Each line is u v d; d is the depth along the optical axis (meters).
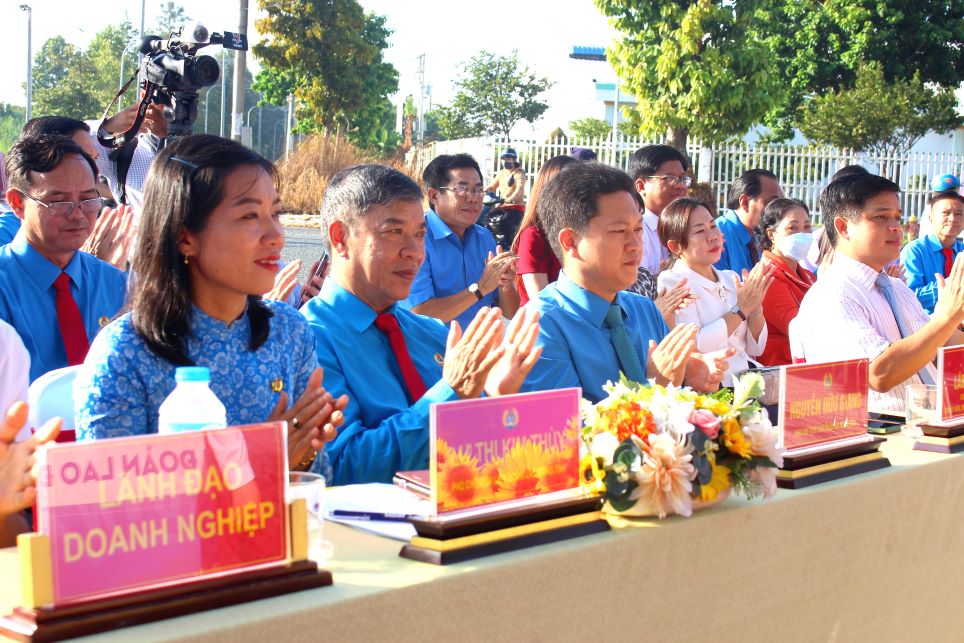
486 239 5.46
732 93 18.86
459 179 5.19
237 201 2.05
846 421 2.60
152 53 5.59
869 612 2.55
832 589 2.43
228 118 48.16
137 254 2.09
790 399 2.43
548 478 1.94
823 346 3.69
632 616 1.97
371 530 1.94
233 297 2.14
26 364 2.42
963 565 2.89
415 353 2.97
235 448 1.53
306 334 2.41
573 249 3.10
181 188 2.04
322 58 32.81
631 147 19.56
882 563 2.57
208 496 1.50
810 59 26.36
